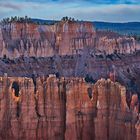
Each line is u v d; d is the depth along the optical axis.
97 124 115.50
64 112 118.25
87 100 117.88
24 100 116.69
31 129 116.31
